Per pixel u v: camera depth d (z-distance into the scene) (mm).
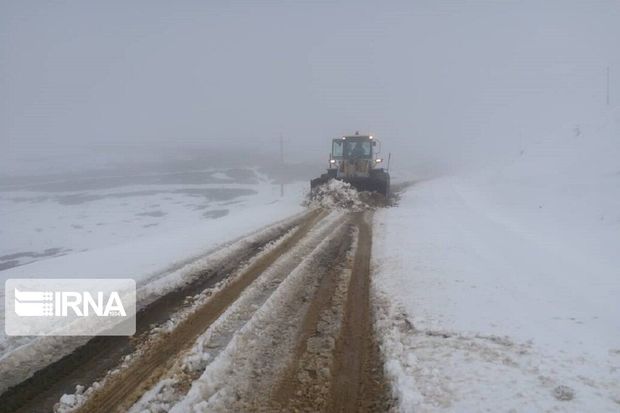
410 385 4195
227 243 10781
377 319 5992
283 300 6770
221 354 4816
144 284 7445
